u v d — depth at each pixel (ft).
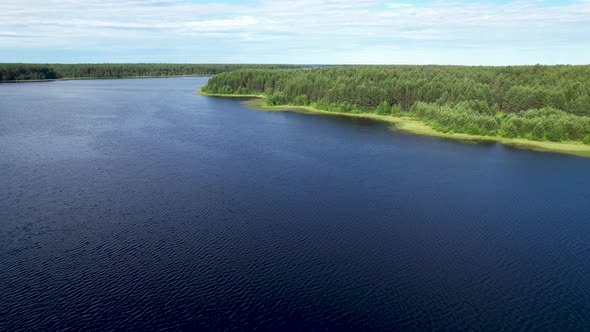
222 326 154.92
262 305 167.32
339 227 235.81
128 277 183.01
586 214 260.21
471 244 220.02
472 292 178.91
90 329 151.53
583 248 217.56
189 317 159.12
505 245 219.82
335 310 165.48
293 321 158.61
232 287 178.09
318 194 285.43
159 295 171.63
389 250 211.82
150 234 222.07
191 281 181.47
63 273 184.85
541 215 258.16
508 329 156.66
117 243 211.82
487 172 345.92
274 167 345.92
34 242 211.20
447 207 268.00
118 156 369.91
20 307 162.20
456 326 157.89
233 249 208.64
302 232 228.43
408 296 175.11
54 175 313.73
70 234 220.23
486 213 259.80
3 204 256.52
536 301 173.58
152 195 276.62
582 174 343.67
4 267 188.44
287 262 198.39
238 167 343.87
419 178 325.83
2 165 335.88
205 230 227.81
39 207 253.44
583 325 158.92
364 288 179.83
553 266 200.54
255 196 278.87
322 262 199.00
